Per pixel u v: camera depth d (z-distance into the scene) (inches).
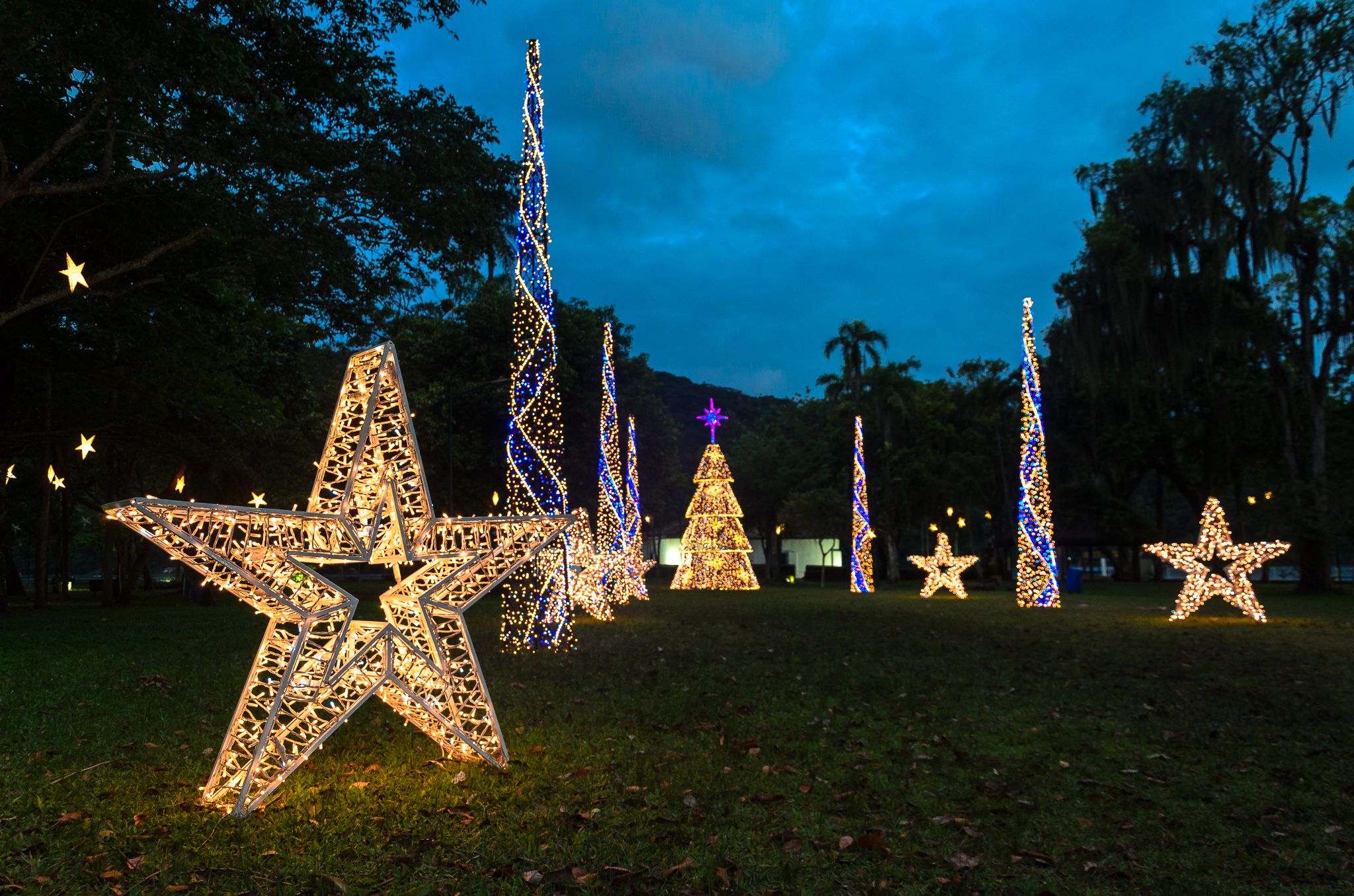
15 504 1123.3
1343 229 1243.8
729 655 474.0
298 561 199.9
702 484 1610.5
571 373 1325.0
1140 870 158.9
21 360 688.4
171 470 1203.9
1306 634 624.7
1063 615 857.5
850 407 1820.9
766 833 172.6
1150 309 1227.2
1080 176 1288.1
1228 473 1615.4
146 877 145.9
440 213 578.2
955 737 263.0
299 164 549.3
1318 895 147.9
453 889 143.2
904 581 1953.7
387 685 222.7
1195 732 273.7
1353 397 1403.8
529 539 231.9
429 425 1208.8
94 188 515.5
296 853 158.7
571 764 223.5
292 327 740.7
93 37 413.1
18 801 186.5
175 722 274.4
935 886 149.9
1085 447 1729.8
